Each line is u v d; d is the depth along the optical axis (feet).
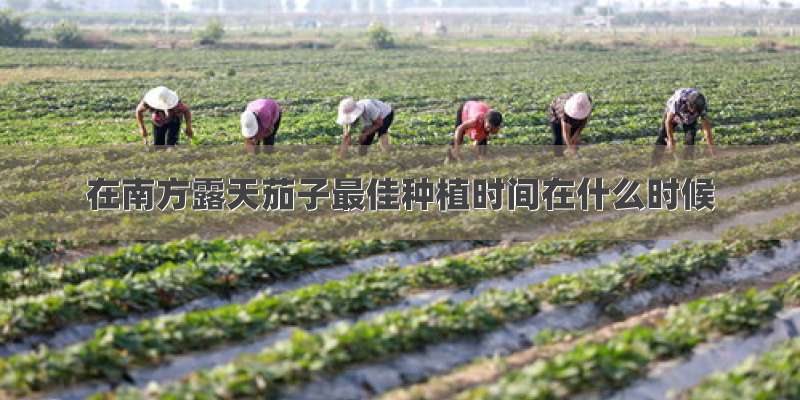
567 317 68.49
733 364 59.36
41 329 64.49
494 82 273.75
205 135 149.28
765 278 81.00
